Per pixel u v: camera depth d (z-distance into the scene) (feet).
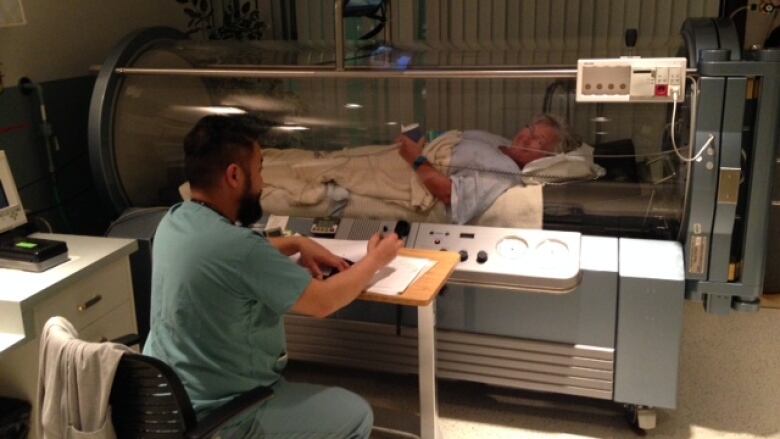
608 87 7.23
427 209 8.27
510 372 8.04
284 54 9.50
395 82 8.59
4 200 7.68
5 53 8.79
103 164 8.89
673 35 9.50
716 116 6.95
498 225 8.06
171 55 9.86
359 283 6.06
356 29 11.44
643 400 7.68
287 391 6.06
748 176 7.21
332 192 8.54
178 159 9.43
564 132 8.11
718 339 10.26
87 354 4.76
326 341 8.61
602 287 7.45
